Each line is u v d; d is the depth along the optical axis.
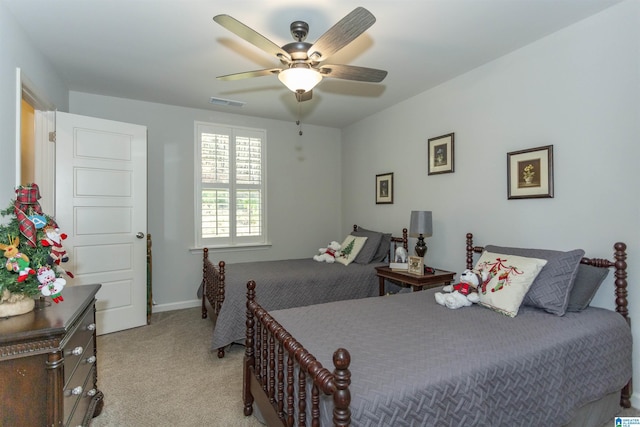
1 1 1.92
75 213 3.06
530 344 1.55
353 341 1.58
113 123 3.27
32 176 2.80
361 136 4.59
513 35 2.38
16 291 1.42
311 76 2.00
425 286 3.08
